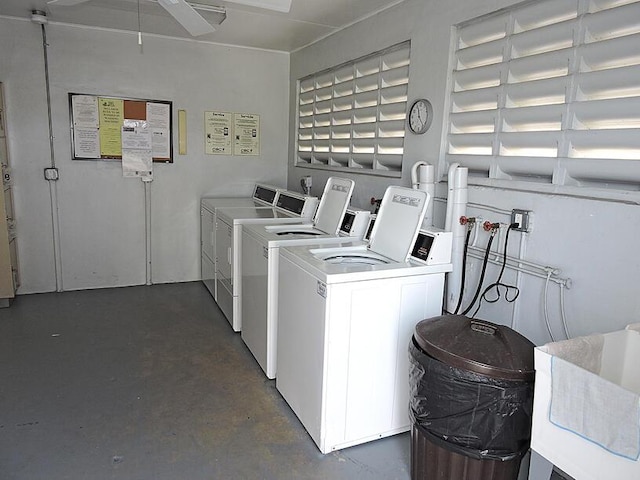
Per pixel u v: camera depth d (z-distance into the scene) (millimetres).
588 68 1911
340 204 3041
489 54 2359
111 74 4094
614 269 1785
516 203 2195
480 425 1551
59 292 4219
